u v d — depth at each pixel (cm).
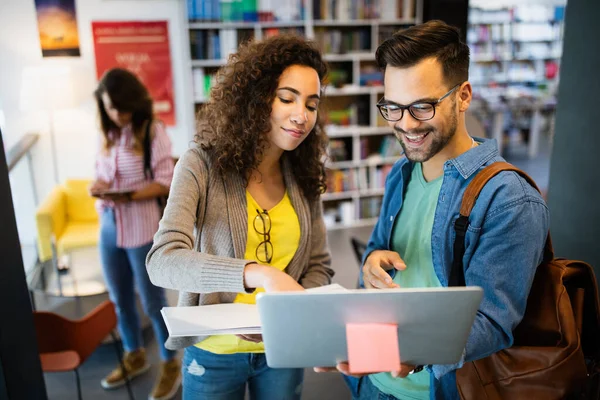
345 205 599
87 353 260
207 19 520
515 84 944
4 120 532
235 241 159
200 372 176
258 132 155
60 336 250
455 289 110
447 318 113
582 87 246
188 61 527
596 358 157
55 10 514
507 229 132
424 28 133
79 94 536
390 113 139
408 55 131
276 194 171
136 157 299
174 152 575
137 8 530
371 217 617
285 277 133
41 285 413
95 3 521
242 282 137
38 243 415
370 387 174
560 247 270
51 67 497
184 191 153
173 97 559
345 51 562
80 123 544
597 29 234
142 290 302
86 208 465
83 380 325
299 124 153
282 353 118
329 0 537
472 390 147
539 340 147
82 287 411
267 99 152
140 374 328
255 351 171
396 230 164
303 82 152
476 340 131
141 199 297
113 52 535
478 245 139
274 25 533
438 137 137
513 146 934
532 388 143
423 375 156
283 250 170
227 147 155
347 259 510
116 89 289
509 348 146
